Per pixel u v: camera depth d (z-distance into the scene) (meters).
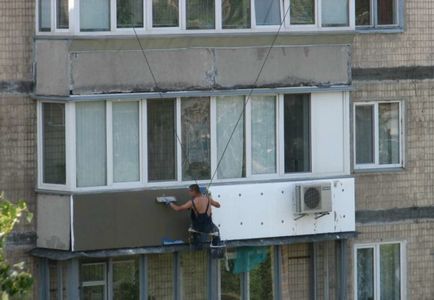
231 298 63.00
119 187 60.19
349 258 65.00
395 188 65.50
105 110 59.84
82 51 59.03
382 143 65.50
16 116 59.34
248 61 61.69
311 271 64.12
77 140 59.44
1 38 58.94
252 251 63.00
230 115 61.94
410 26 65.25
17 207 46.75
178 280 61.88
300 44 62.41
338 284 64.31
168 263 61.81
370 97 64.81
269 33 61.56
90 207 59.59
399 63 65.19
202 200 60.25
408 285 66.06
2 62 59.03
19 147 59.50
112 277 60.94
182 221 61.03
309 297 64.25
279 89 62.22
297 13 62.28
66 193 59.31
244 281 63.06
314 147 63.19
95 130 59.78
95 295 60.81
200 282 62.41
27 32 59.25
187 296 62.28
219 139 61.81
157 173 60.94
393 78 65.12
